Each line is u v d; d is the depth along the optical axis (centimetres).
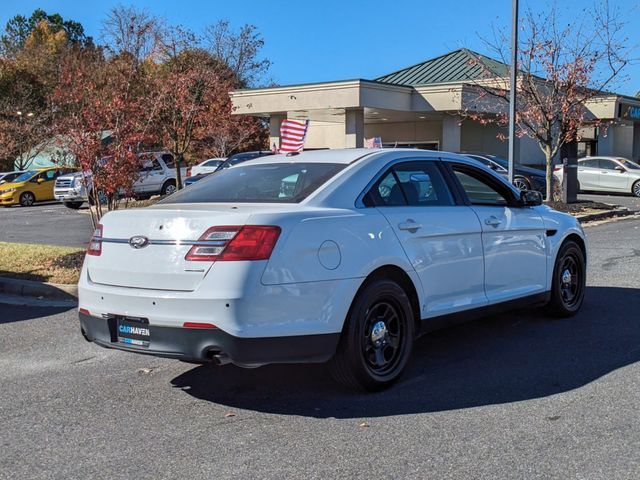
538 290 629
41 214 2342
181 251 422
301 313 425
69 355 596
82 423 434
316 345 431
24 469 367
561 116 1808
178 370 545
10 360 583
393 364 489
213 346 408
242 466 364
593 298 775
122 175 1027
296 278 422
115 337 453
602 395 459
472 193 590
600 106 3066
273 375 525
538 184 2183
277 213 430
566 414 427
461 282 539
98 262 464
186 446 393
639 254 1084
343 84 2522
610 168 2498
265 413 445
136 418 441
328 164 510
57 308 796
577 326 652
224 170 566
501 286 584
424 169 545
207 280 410
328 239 441
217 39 4675
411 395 471
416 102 2725
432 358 559
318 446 388
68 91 1509
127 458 379
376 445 387
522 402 451
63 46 4491
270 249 415
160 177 2608
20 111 3916
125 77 1842
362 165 503
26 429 425
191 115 2311
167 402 470
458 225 535
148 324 429
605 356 552
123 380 521
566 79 1728
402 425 416
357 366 456
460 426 412
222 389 495
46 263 1032
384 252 470
